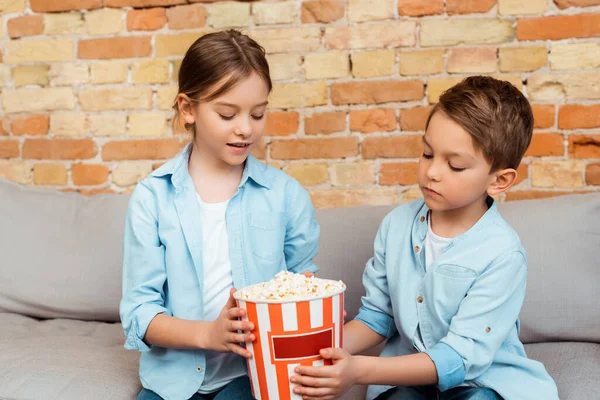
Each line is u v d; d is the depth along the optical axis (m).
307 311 1.05
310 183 2.16
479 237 1.28
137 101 2.28
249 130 1.29
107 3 2.27
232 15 2.19
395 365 1.14
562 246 1.69
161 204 1.38
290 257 1.51
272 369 1.08
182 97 1.36
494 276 1.24
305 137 2.16
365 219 1.85
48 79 2.34
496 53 2.04
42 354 1.52
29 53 2.35
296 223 1.47
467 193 1.22
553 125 2.02
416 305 1.31
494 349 1.22
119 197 2.05
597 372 1.43
